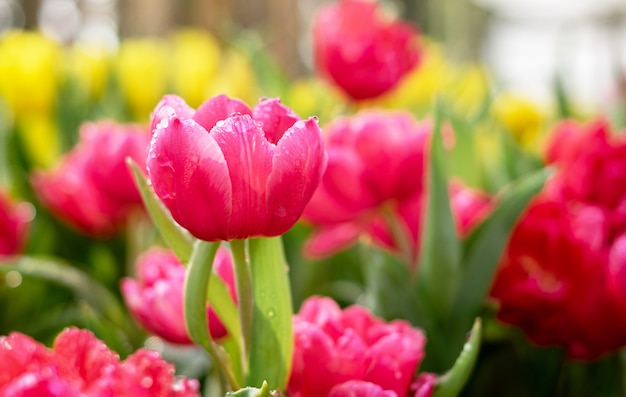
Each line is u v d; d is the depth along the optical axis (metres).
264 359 0.57
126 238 1.06
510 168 0.96
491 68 1.52
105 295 0.84
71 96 1.24
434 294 0.73
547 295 0.70
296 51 2.22
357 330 0.62
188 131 0.53
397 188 0.76
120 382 0.53
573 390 0.78
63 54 1.62
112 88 1.34
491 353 0.76
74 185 0.91
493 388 0.74
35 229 1.04
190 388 0.56
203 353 0.81
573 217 0.76
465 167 0.90
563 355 0.75
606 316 0.69
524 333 0.74
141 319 0.69
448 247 0.72
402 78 0.95
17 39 1.43
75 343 0.55
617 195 0.78
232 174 0.53
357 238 0.85
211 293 0.59
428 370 0.71
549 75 1.25
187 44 1.59
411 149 0.75
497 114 1.21
